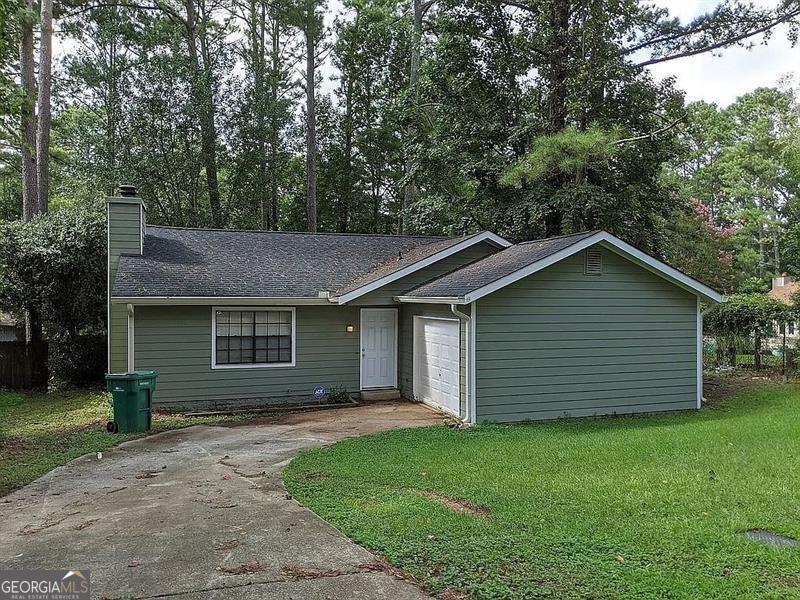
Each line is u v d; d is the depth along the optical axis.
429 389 13.05
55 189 28.72
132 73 23.81
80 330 16.80
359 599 3.84
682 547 4.70
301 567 4.35
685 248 27.19
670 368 12.60
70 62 24.48
